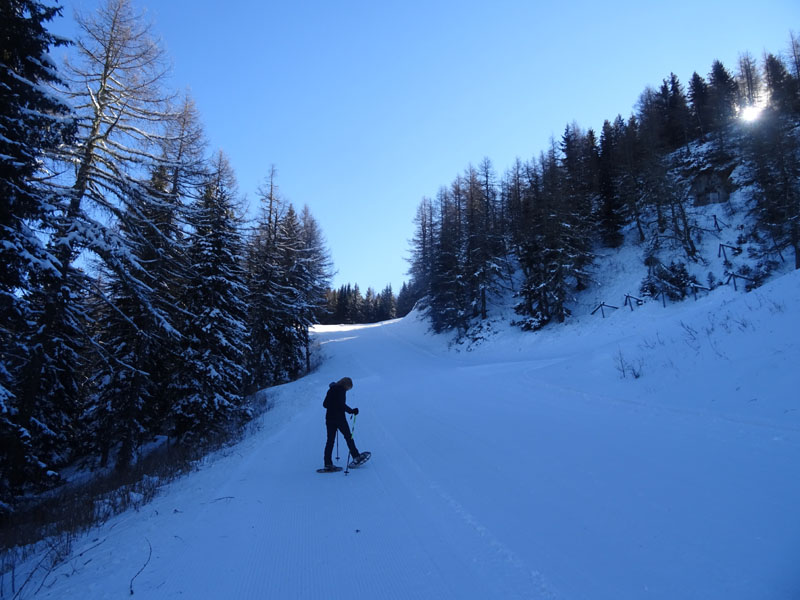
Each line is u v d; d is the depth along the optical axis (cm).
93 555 479
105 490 961
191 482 786
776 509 370
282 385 2514
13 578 445
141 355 1464
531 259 3678
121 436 1622
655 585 295
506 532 408
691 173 4028
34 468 1041
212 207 1780
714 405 689
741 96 5619
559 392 1091
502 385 1382
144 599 356
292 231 3416
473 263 4138
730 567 301
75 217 1053
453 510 478
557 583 314
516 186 5166
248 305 1991
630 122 5597
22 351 988
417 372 2745
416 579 348
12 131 817
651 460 538
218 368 1692
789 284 920
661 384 877
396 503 524
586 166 4712
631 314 2909
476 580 335
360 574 366
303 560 402
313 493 599
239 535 474
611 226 3994
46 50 895
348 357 4038
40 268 873
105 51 1152
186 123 1297
